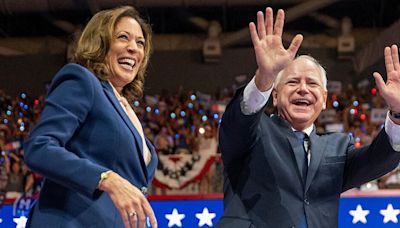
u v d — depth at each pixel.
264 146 2.61
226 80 13.26
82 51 2.33
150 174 2.31
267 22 2.41
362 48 12.75
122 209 1.85
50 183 2.10
